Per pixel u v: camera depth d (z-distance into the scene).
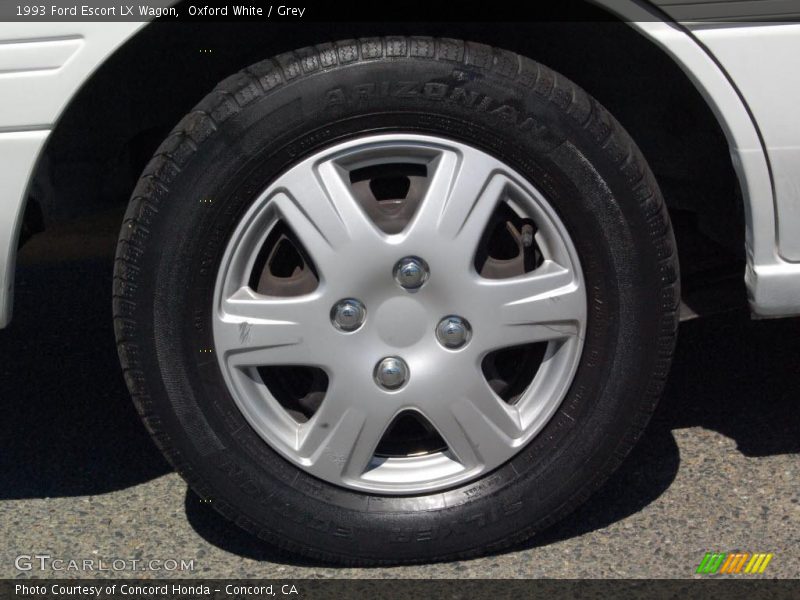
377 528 2.48
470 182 2.31
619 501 2.74
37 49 2.22
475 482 2.49
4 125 2.26
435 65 2.26
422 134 2.29
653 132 2.79
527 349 2.50
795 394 3.21
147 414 2.41
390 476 2.50
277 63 2.28
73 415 3.29
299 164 2.30
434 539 2.49
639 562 2.52
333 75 2.25
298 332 2.37
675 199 2.89
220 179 2.29
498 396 2.45
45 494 2.86
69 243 3.79
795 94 2.31
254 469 2.45
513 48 2.62
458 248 2.33
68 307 4.08
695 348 3.51
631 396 2.43
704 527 2.63
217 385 2.40
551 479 2.47
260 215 2.32
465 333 2.38
